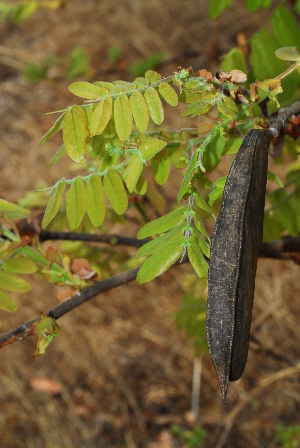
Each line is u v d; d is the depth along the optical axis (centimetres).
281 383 480
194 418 486
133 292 562
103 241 185
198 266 105
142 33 743
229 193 93
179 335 534
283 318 539
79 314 556
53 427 498
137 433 490
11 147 686
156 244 108
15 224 159
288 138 178
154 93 115
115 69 671
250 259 90
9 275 136
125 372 525
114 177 122
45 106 710
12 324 551
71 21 794
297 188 192
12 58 768
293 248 172
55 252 140
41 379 525
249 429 469
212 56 670
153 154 113
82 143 113
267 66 190
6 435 494
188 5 747
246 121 125
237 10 726
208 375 505
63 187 123
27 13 448
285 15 192
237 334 87
